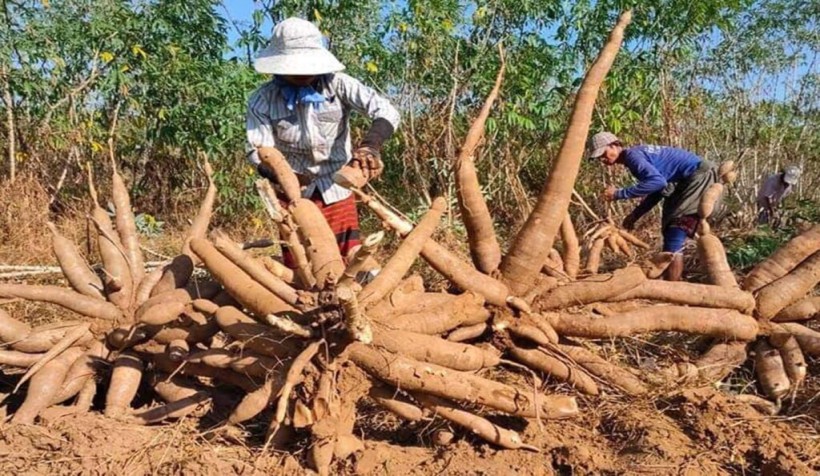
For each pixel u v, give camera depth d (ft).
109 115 31.91
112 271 10.78
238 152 29.32
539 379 10.82
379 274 9.18
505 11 28.78
